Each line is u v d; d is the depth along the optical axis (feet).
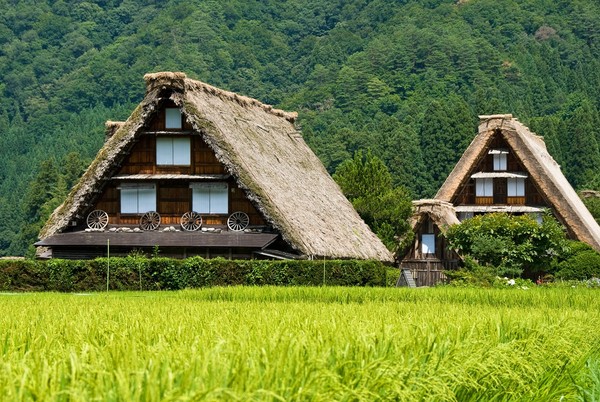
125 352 23.82
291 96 531.50
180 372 20.53
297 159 172.14
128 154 147.64
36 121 565.12
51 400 17.83
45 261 128.98
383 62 503.61
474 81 489.26
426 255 190.70
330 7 623.77
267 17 624.59
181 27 589.32
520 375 33.09
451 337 33.30
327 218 156.76
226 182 145.07
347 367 24.38
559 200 206.08
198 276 128.47
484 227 167.53
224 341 23.63
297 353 24.06
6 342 28.81
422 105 471.62
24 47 625.00
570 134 398.83
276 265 128.57
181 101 141.28
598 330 51.01
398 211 193.47
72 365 20.40
